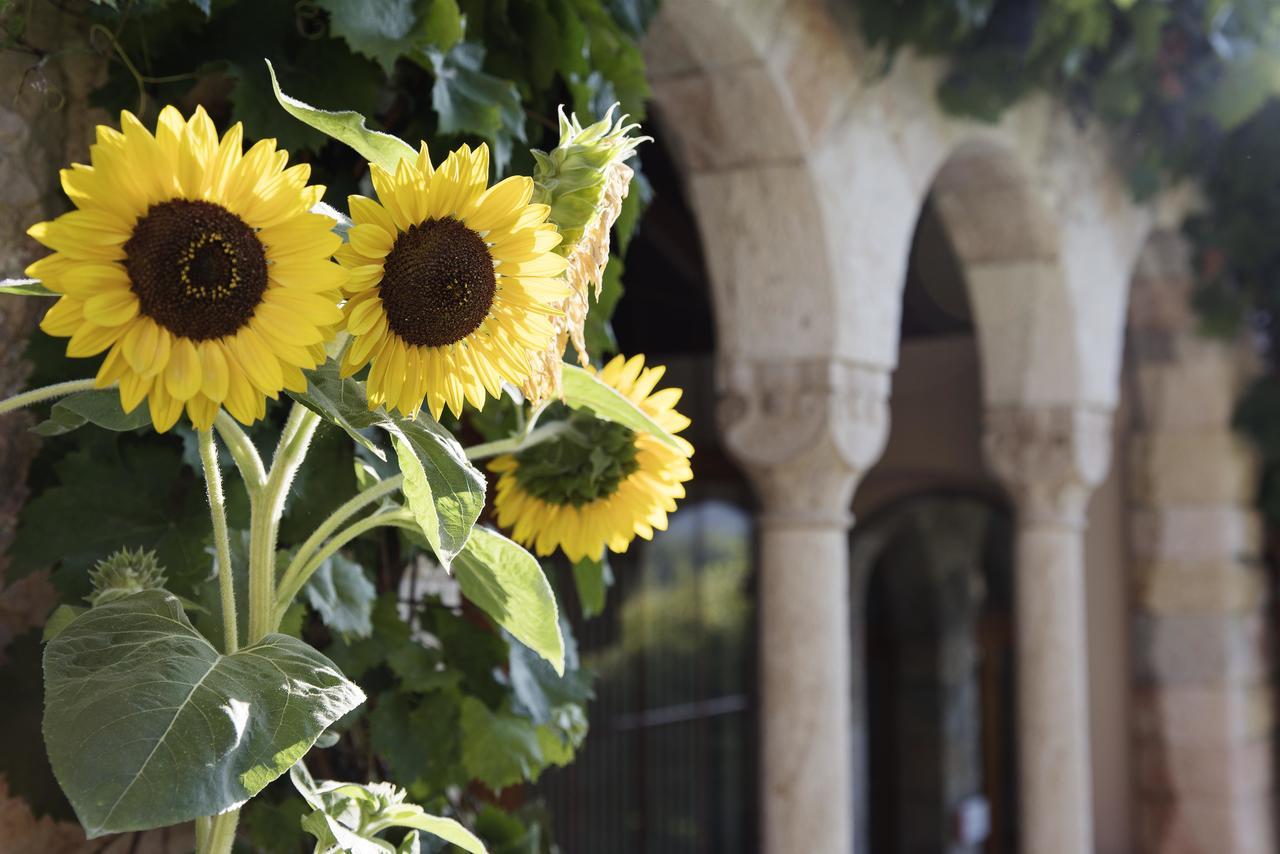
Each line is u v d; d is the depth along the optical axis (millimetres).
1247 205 5125
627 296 6176
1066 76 3855
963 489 6879
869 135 3223
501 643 1603
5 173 1335
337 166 1468
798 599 3271
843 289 3121
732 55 2793
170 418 703
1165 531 6000
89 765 710
